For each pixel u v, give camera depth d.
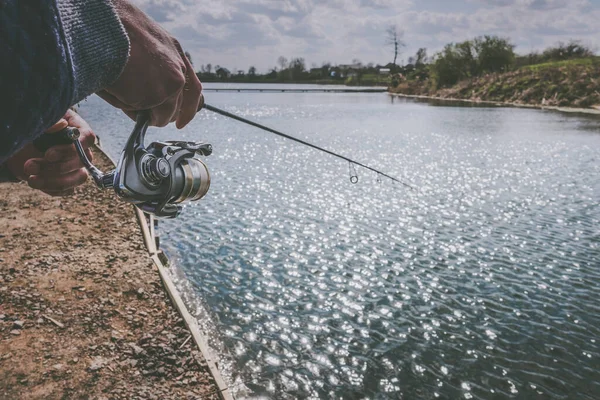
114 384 4.55
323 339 6.55
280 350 6.26
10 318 5.46
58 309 5.76
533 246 10.23
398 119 38.03
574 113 41.53
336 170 18.28
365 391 5.52
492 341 6.58
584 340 6.62
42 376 4.55
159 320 5.74
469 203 13.70
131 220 9.25
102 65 0.69
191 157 1.09
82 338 5.23
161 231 10.70
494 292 8.05
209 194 14.18
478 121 36.03
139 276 6.85
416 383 5.68
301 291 7.99
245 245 10.02
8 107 0.57
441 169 18.61
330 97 75.00
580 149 22.86
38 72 0.58
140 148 0.96
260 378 5.67
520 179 16.78
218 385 4.66
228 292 7.88
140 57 0.76
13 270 6.69
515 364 6.07
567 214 12.62
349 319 7.10
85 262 7.20
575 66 53.56
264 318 7.07
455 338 6.64
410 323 7.02
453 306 7.55
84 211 9.59
